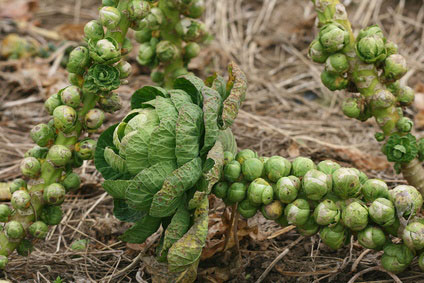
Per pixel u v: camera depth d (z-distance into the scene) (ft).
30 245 4.13
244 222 4.47
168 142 3.76
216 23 8.25
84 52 3.99
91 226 4.90
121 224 4.85
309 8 8.32
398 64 4.04
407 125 4.17
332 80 4.16
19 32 8.16
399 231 3.88
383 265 3.93
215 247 4.39
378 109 4.14
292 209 3.87
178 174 3.72
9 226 4.00
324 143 5.69
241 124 6.10
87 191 5.33
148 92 4.07
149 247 4.51
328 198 3.90
